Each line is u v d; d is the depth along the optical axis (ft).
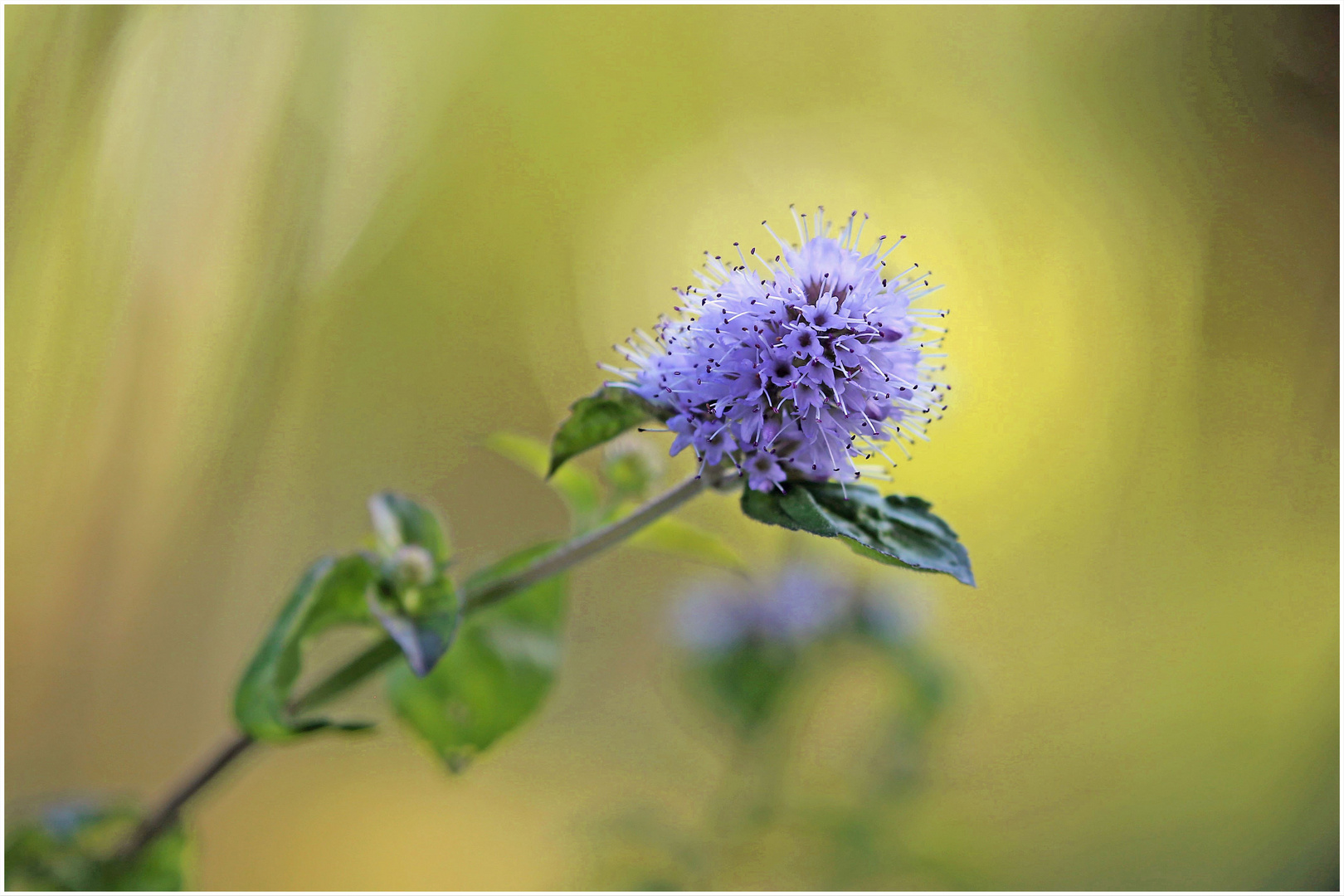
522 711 1.06
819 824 1.31
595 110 2.49
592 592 2.49
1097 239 2.74
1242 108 2.64
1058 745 2.08
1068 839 1.80
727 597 1.37
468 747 1.06
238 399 1.56
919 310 1.00
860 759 1.46
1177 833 1.80
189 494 1.57
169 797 1.05
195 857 1.06
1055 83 2.67
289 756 1.90
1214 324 2.74
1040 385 2.70
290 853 1.77
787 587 1.36
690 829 1.50
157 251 1.28
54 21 1.18
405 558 1.02
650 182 2.66
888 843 1.35
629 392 0.99
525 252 2.53
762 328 0.98
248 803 1.80
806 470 0.99
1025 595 2.52
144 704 1.64
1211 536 2.64
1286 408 2.66
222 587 1.75
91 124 1.19
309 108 1.58
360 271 1.99
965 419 2.63
